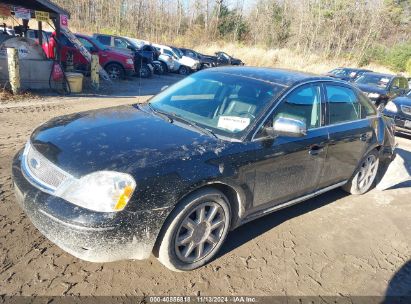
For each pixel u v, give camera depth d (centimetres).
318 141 376
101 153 268
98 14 4119
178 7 4469
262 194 336
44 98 1029
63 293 260
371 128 467
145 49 2088
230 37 4609
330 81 419
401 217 451
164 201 259
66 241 246
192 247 294
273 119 337
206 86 395
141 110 378
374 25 4119
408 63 3847
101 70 1494
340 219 425
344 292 299
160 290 275
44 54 1134
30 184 270
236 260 322
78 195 248
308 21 4194
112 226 243
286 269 318
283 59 3384
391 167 595
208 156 287
